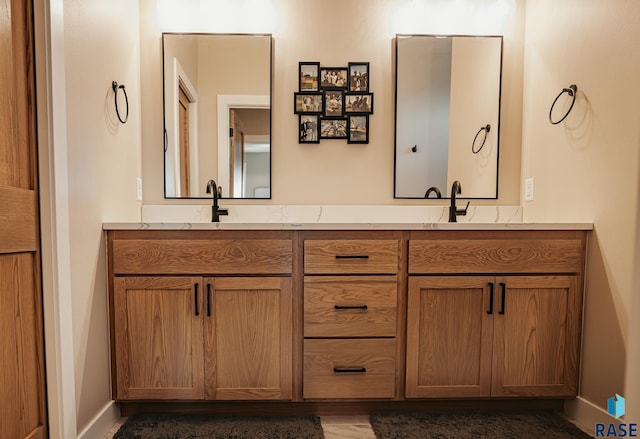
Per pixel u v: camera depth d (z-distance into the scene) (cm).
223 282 149
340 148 205
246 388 151
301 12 203
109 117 159
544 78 187
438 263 153
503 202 208
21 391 110
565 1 170
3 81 104
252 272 150
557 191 176
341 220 204
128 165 181
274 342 151
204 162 203
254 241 150
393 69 205
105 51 156
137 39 195
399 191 206
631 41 134
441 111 206
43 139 117
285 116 204
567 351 155
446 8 205
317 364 152
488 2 206
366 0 204
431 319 153
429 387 154
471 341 154
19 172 110
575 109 164
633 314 91
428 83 205
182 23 201
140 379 149
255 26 203
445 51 205
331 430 148
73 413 126
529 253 154
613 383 142
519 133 207
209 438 140
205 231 149
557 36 176
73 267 128
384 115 205
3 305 104
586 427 150
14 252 107
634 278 93
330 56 204
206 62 201
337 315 152
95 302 141
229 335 150
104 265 148
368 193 206
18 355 109
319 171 205
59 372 120
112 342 150
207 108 202
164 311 149
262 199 204
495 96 207
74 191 129
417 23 205
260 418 155
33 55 115
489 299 153
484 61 207
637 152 132
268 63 202
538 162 191
